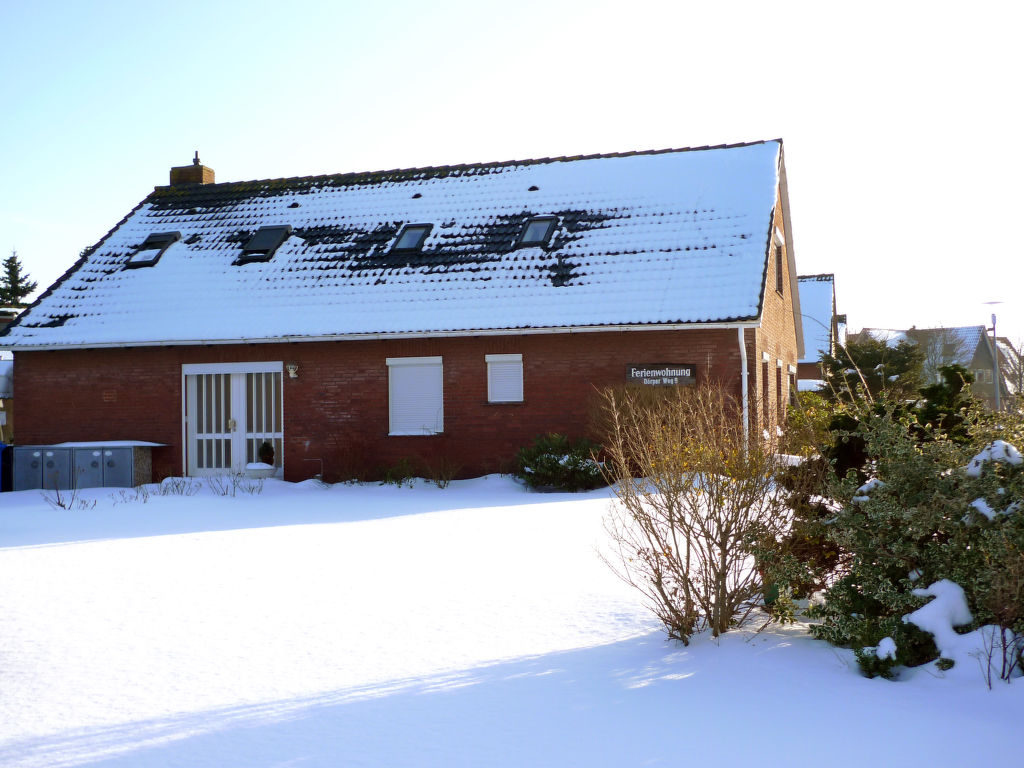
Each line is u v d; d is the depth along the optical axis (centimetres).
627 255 2034
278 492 1930
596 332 1945
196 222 2558
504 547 1112
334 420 2128
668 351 1911
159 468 2228
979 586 607
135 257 2455
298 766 475
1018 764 464
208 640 715
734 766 467
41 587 921
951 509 620
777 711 541
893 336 5272
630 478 735
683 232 2055
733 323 1816
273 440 2180
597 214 2180
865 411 726
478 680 605
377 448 2097
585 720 532
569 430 1970
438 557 1052
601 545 1105
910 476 643
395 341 2092
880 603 643
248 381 2205
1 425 2877
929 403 813
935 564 635
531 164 2442
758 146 2298
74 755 495
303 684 605
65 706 572
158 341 2156
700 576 712
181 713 556
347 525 1352
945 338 5303
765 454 689
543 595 840
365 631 732
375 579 933
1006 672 576
